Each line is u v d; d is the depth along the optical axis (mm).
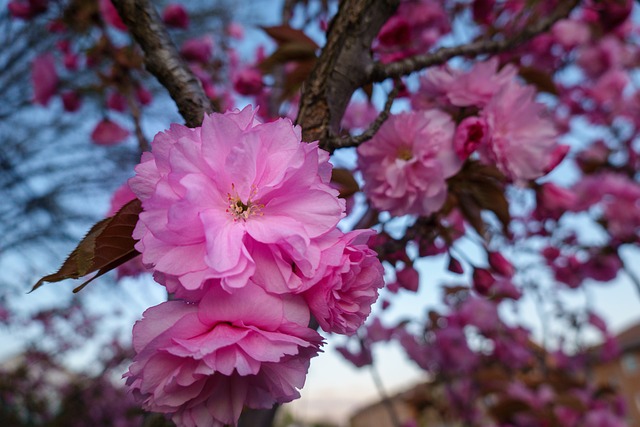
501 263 246
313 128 156
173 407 109
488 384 735
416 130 207
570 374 796
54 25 331
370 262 120
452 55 199
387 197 210
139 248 107
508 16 378
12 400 1184
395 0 169
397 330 637
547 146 210
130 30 171
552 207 266
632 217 543
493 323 661
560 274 615
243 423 196
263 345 103
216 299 105
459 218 329
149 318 106
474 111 224
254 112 122
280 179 112
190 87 166
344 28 166
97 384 1210
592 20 461
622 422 694
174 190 110
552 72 532
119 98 390
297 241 106
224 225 107
